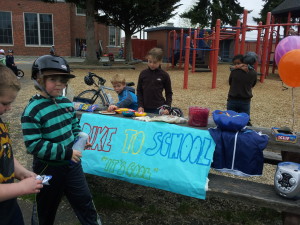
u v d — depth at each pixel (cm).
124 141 286
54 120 198
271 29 1517
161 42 2745
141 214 284
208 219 279
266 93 992
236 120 249
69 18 2984
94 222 231
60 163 208
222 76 1488
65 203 300
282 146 241
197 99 862
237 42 1128
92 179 355
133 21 2125
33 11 2839
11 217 153
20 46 2872
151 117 313
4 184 138
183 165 252
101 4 1934
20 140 475
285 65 258
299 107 783
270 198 221
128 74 1496
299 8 1402
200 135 260
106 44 3472
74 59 2689
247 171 244
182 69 1891
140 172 265
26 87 1041
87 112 335
